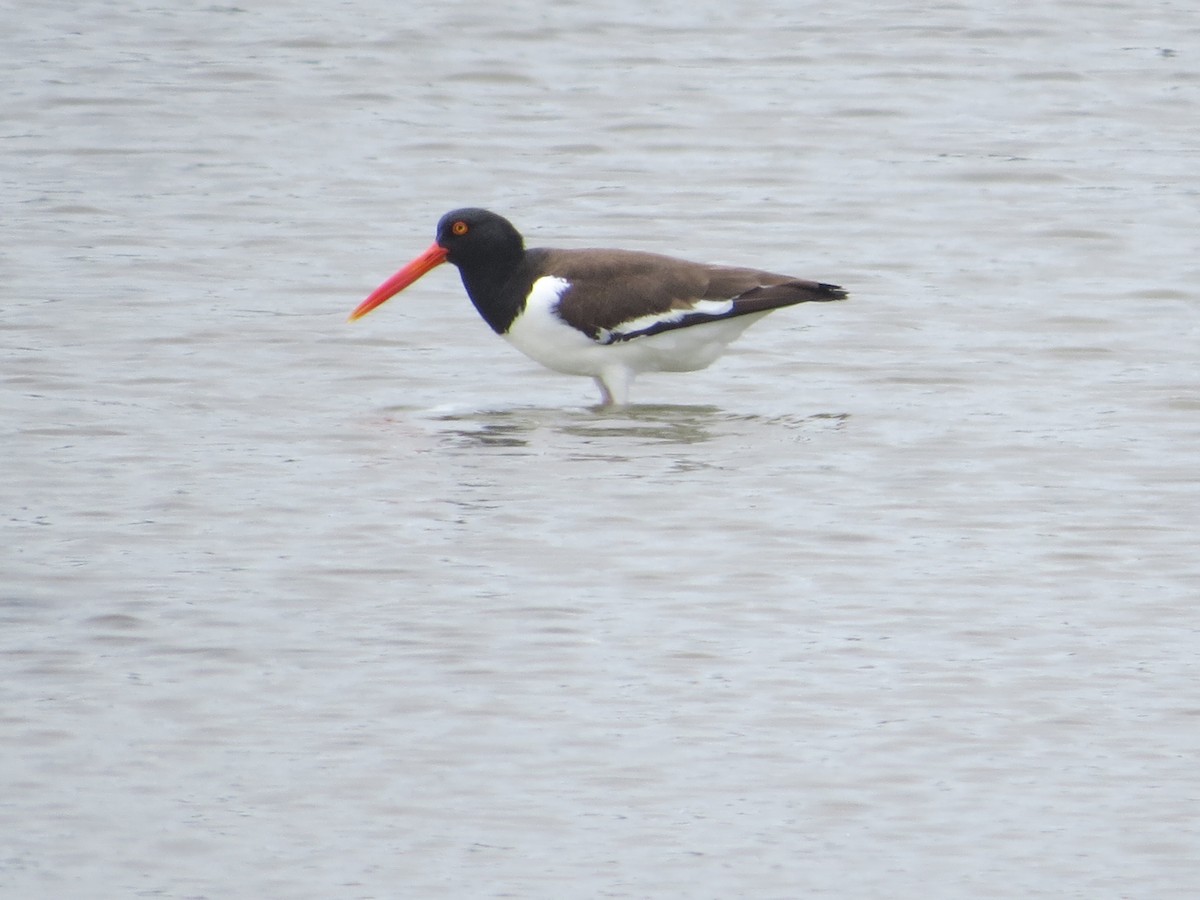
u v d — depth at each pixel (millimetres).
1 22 32094
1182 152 25969
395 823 10117
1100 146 26219
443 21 32062
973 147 26172
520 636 12266
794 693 11508
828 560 13531
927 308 20062
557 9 32750
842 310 20016
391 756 10766
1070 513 14422
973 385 17688
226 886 9547
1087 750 10852
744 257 22016
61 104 28109
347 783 10477
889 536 13977
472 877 9633
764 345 18938
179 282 20922
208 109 28031
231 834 9992
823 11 32625
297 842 9938
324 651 12031
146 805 10250
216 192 24438
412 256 21984
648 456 15758
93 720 11125
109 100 28281
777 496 14789
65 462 15539
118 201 24000
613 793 10406
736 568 13375
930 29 31531
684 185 24781
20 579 13102
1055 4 32719
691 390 17672
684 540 13891
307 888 9539
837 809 10258
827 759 10750
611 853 9852
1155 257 21719
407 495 14812
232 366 18234
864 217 23375
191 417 16766
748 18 32406
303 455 15789
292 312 19969
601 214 23641
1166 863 9758
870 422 16656
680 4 33219
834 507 14555
